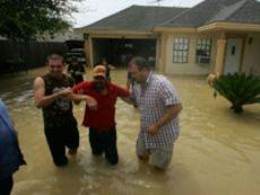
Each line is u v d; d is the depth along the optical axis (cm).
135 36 2052
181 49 1769
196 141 600
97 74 429
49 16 1389
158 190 409
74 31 2073
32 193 400
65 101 426
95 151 501
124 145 566
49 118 427
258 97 807
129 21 2284
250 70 1471
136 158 507
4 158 267
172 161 503
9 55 1730
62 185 420
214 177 449
